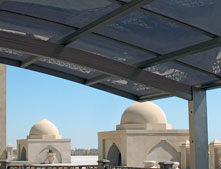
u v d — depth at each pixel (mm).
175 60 8719
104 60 8727
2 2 6133
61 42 8203
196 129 9352
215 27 6918
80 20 7301
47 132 42312
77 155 61656
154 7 6406
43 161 39781
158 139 29281
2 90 19031
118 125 32000
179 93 9336
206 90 9672
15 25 8016
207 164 9312
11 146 47781
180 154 29281
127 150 28734
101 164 14039
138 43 8234
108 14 6641
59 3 6602
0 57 9930
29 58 9383
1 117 18719
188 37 7703
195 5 6254
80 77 10766
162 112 31953
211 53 8172
